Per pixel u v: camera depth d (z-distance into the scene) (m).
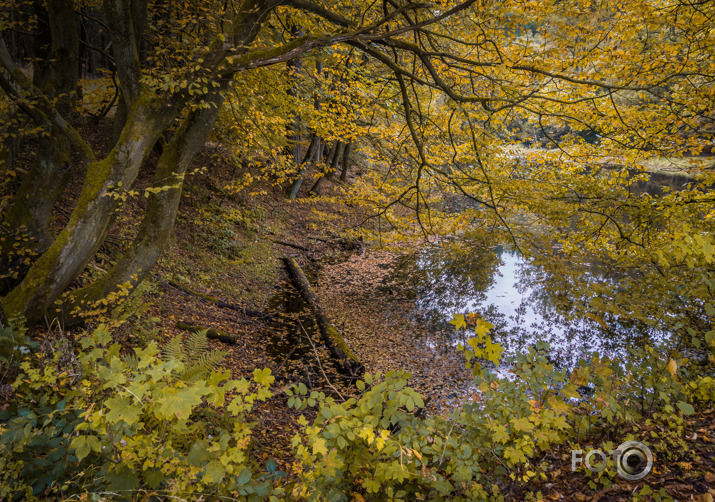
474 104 6.88
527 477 2.31
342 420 2.10
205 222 11.41
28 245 5.17
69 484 2.14
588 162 7.18
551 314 9.52
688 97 5.60
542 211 7.20
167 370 1.82
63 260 4.37
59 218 7.11
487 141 7.73
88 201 4.46
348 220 17.09
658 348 3.08
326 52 8.10
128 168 4.64
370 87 8.12
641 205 6.24
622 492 2.34
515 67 5.29
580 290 9.05
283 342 7.89
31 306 4.24
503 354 7.64
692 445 2.62
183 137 5.17
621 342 7.84
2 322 4.03
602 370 2.76
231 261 10.93
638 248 6.58
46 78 5.36
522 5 4.71
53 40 5.20
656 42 5.25
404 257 14.40
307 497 1.89
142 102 4.72
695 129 5.85
